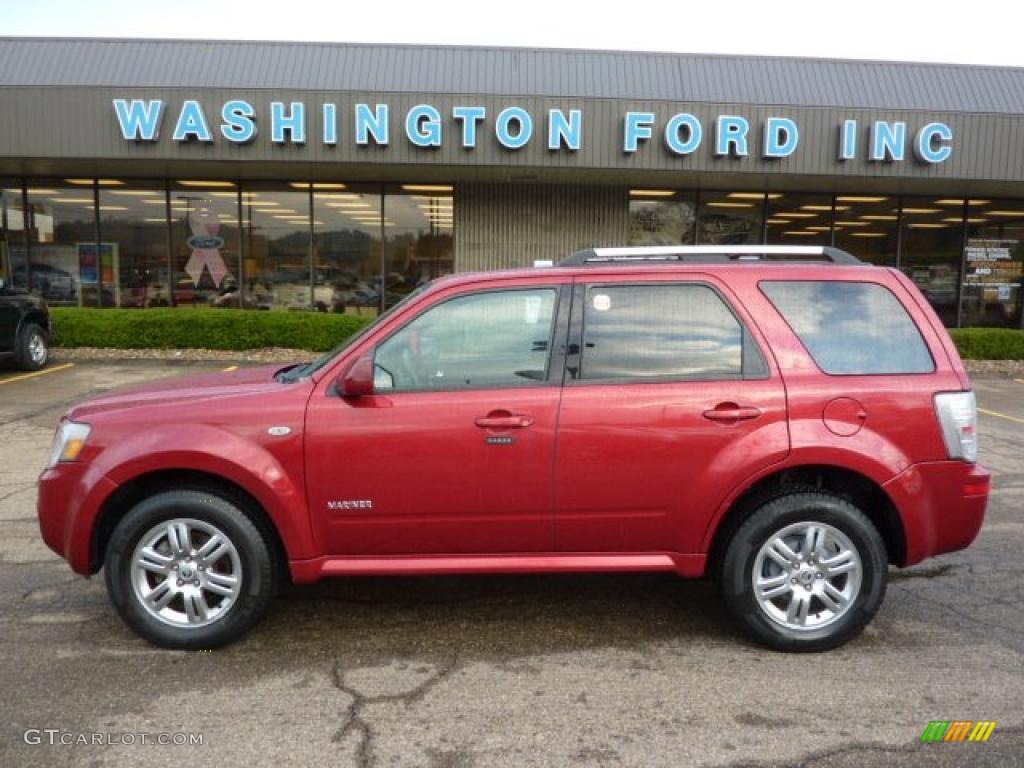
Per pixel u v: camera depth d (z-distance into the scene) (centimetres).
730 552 365
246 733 300
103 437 362
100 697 326
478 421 356
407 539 366
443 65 1573
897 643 379
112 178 1625
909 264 1695
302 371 408
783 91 1588
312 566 364
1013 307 1725
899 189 1591
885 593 407
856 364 369
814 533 364
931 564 490
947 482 365
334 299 1652
